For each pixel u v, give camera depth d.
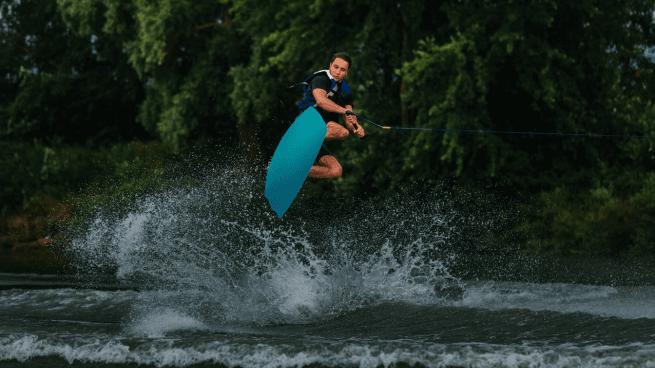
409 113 26.75
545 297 9.32
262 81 28.31
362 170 25.58
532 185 24.08
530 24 22.42
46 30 41.75
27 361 6.32
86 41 40.38
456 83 21.48
